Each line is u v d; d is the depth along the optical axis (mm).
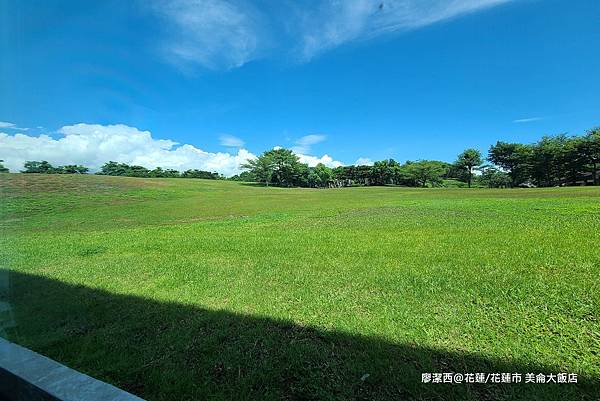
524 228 8578
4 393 2465
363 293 4406
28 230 14180
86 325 3742
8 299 4535
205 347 3158
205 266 6152
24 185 32656
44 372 2373
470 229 8867
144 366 2928
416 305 3920
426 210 14305
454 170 85625
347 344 3139
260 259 6531
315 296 4379
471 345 3018
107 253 7789
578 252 5781
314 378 2662
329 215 14875
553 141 66125
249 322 3672
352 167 94625
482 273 4918
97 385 2227
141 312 4062
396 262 5793
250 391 2566
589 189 29156
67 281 5434
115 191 36812
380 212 14594
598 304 3645
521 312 3588
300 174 85625
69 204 26203
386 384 2564
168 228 12922
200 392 2562
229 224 13477
